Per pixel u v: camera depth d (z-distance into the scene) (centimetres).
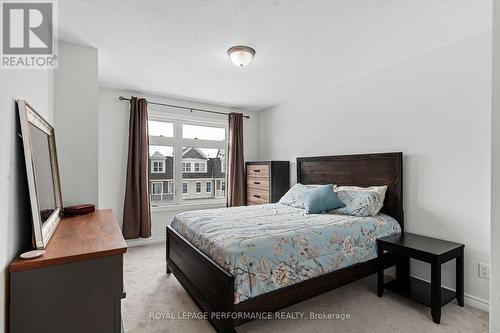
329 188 298
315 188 316
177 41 234
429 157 256
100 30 214
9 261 107
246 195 480
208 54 262
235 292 167
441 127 247
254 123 509
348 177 330
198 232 228
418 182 264
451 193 239
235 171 467
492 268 145
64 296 113
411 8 185
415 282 250
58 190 193
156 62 282
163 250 371
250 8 185
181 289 257
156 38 229
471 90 227
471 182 227
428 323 200
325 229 223
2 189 101
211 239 203
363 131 319
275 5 182
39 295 108
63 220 189
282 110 454
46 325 109
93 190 241
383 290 250
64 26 207
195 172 461
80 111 237
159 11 189
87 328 117
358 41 235
